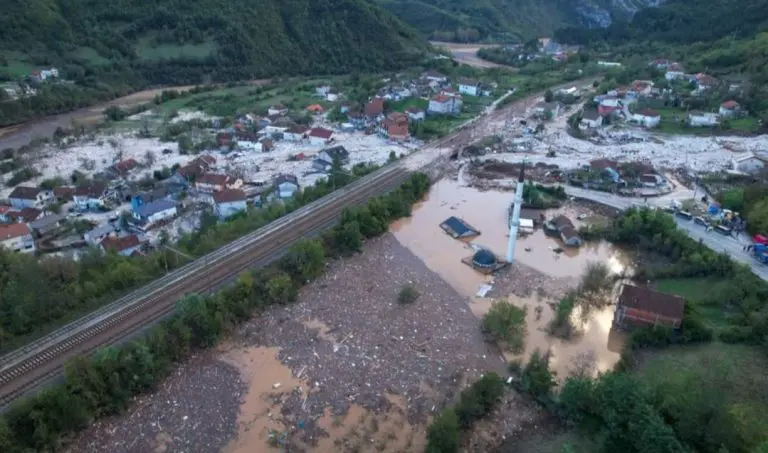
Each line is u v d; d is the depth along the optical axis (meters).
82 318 61.12
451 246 90.50
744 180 110.25
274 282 70.12
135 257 77.25
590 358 63.16
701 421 47.75
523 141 142.50
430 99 182.62
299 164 132.00
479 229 97.00
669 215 90.62
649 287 76.44
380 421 53.19
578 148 136.88
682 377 56.44
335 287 75.62
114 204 109.44
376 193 104.75
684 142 137.75
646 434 46.38
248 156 139.50
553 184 113.38
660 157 127.94
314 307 70.62
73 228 97.81
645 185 110.44
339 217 91.81
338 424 52.59
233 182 115.06
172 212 100.75
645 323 66.75
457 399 56.25
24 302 60.72
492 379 54.38
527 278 80.69
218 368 58.81
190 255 77.62
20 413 46.53
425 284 78.06
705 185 109.69
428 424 53.03
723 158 125.25
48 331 58.88
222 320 63.41
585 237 92.69
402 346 64.19
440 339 65.81
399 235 93.88
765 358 59.88
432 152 133.12
